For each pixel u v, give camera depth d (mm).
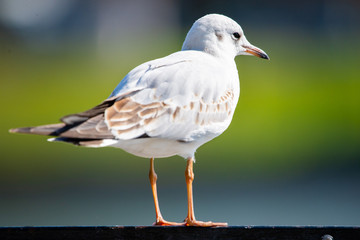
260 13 40250
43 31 35000
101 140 6273
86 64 27250
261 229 6641
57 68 26531
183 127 6914
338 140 18609
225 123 7441
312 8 39406
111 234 6648
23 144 18375
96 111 6449
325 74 24766
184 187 16609
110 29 39406
